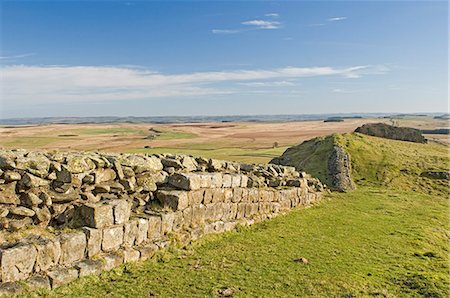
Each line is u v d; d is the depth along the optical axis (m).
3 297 10.13
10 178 13.21
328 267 15.35
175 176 18.16
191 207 17.80
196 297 12.16
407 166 44.50
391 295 12.93
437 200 34.34
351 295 12.80
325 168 42.53
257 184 23.91
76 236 12.59
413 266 15.82
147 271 13.79
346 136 52.53
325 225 22.77
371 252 17.69
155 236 15.72
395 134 59.31
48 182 14.16
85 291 11.80
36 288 10.92
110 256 13.42
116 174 16.55
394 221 24.77
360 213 26.98
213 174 19.64
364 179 41.16
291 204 26.67
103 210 13.70
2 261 10.52
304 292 12.90
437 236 22.06
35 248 11.39
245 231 20.25
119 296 11.83
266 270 14.70
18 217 12.85
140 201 16.45
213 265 14.91
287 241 18.81
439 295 12.95
